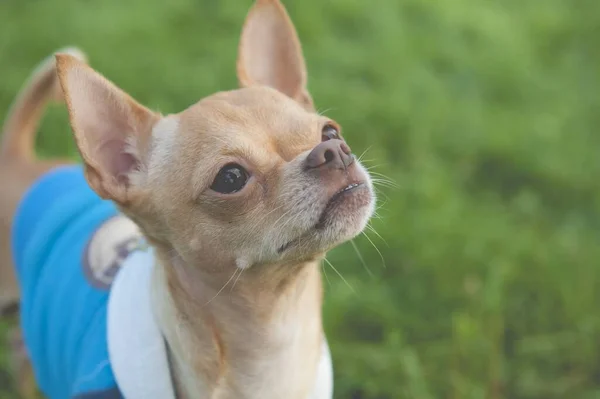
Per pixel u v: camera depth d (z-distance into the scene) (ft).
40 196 2.17
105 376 1.79
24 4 3.84
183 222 1.74
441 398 2.37
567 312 2.54
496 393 2.37
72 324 1.92
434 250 2.65
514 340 2.52
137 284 1.83
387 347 2.43
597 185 3.01
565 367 2.46
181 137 1.75
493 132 3.20
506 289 2.60
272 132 1.73
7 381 2.52
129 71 3.33
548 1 4.42
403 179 2.88
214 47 3.55
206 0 3.92
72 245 2.03
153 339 1.79
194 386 1.80
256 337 1.79
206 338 1.79
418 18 3.93
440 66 3.64
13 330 2.42
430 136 3.16
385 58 3.51
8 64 3.43
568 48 3.98
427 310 2.57
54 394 2.06
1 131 3.03
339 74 3.45
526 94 3.54
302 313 1.83
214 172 1.70
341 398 2.40
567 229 2.81
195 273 1.77
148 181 1.77
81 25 3.60
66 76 1.71
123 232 2.02
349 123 3.12
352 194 1.68
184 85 3.29
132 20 3.67
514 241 2.70
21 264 2.15
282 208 1.68
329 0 3.85
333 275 2.64
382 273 2.65
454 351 2.40
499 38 3.83
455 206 2.80
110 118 1.79
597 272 2.63
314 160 1.66
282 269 1.75
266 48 1.94
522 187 3.06
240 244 1.72
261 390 1.82
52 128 3.03
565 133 3.26
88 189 2.15
